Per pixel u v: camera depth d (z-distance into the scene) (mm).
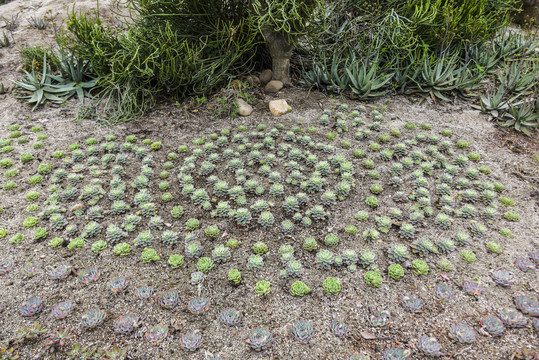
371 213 3033
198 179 3406
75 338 2137
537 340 2078
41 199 3158
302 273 2537
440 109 4438
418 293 2385
